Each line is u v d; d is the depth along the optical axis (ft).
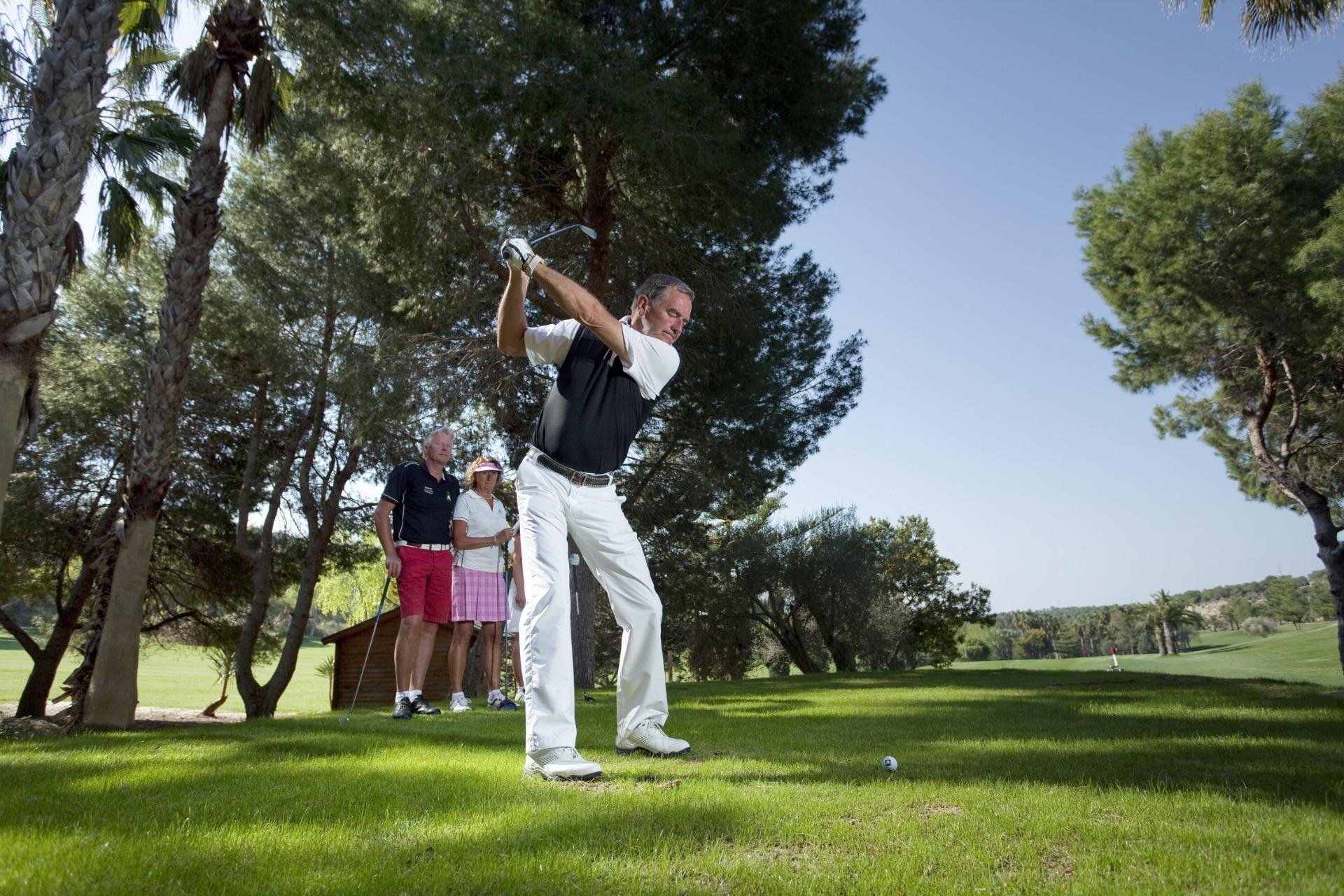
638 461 49.90
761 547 89.97
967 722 13.29
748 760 9.40
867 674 36.17
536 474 9.66
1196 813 6.30
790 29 37.52
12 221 17.62
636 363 9.66
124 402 49.01
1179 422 57.31
